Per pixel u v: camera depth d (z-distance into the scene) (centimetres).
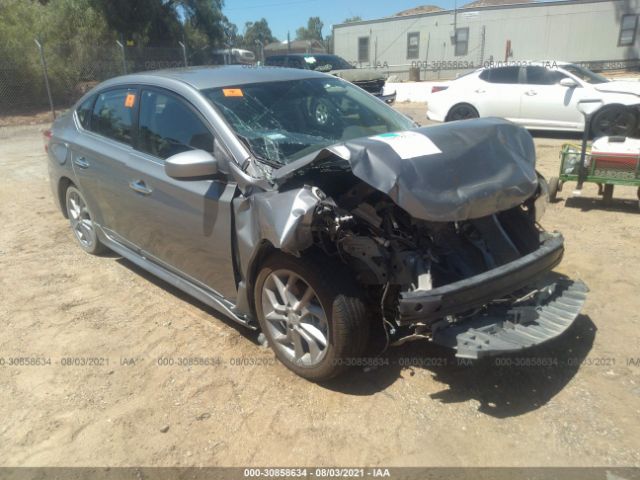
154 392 317
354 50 3506
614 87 1029
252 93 376
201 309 414
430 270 289
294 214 278
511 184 312
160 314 407
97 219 483
